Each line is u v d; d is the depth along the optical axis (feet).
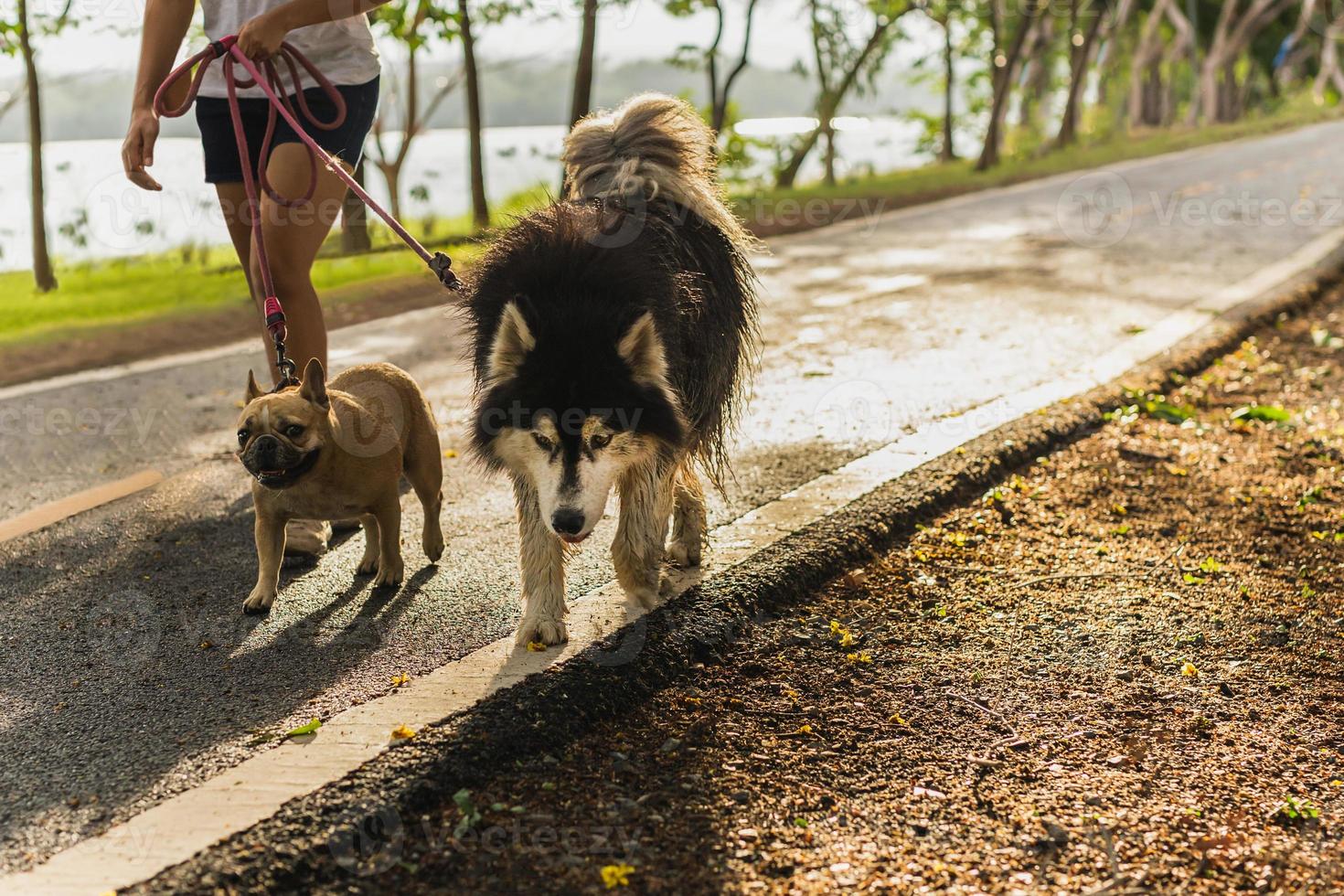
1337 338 26.61
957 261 37.81
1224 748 10.10
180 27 13.84
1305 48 159.94
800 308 30.25
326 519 12.66
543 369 10.66
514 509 15.96
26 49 33.19
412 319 29.09
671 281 11.70
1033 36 106.83
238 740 9.66
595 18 37.50
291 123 13.21
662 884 7.84
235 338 28.27
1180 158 78.89
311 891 7.64
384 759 8.96
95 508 16.02
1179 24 129.59
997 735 10.19
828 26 72.13
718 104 63.05
